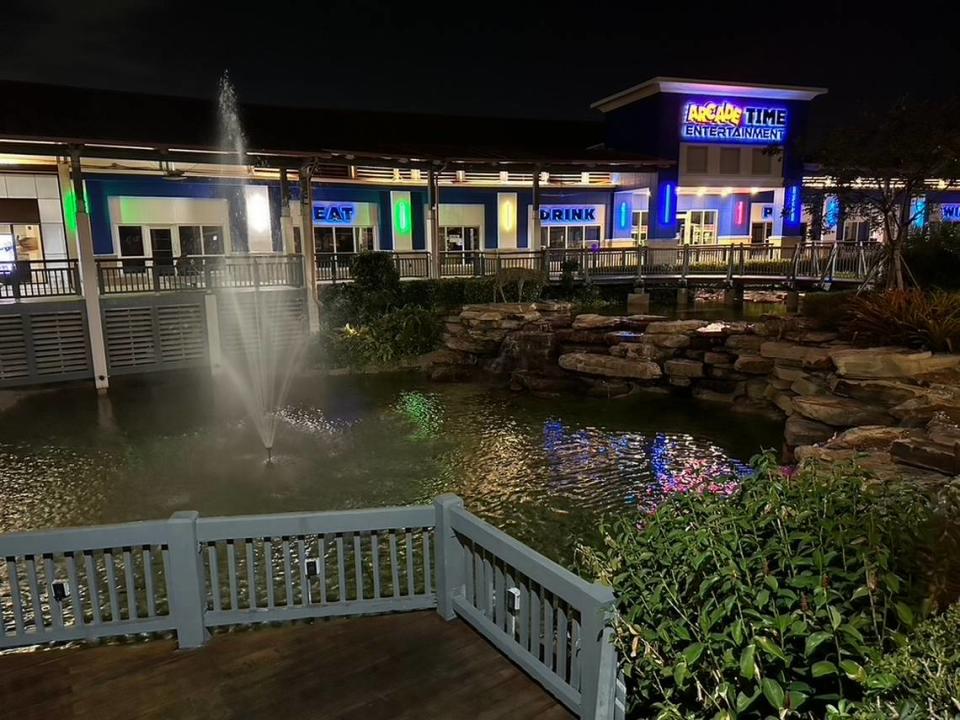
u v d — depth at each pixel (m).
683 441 10.69
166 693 3.62
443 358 16.69
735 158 27.47
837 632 2.42
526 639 3.74
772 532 3.07
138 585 6.27
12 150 14.74
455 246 25.91
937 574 2.60
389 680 3.72
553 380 14.55
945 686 2.01
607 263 23.47
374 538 4.40
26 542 3.86
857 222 29.23
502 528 7.50
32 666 3.89
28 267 14.39
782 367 12.12
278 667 3.86
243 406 13.02
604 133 30.22
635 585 3.14
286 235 18.14
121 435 11.10
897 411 8.83
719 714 2.31
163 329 15.27
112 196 19.78
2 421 11.98
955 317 10.42
